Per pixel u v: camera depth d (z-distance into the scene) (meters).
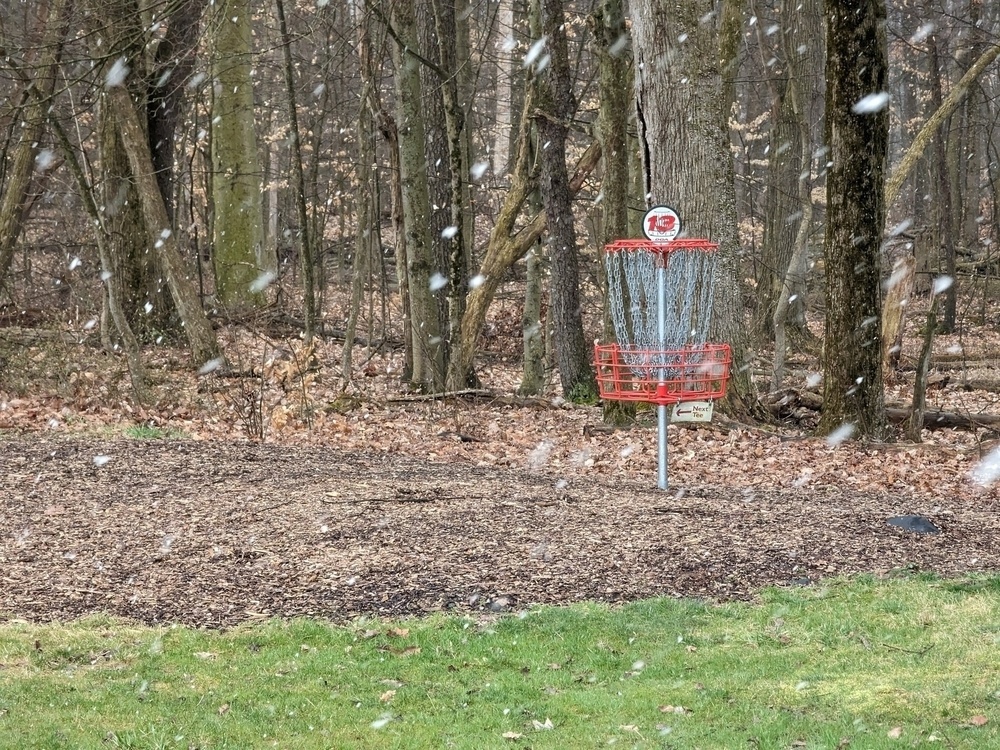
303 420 14.98
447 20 19.52
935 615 6.84
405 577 7.48
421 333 18.30
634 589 7.36
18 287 24.92
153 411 15.25
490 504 9.20
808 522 8.84
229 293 24.98
